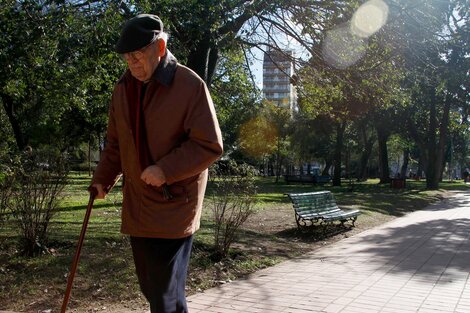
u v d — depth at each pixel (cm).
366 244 1021
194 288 612
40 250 678
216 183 805
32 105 2508
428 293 603
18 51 867
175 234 284
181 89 282
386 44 1138
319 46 1148
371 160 7144
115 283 582
